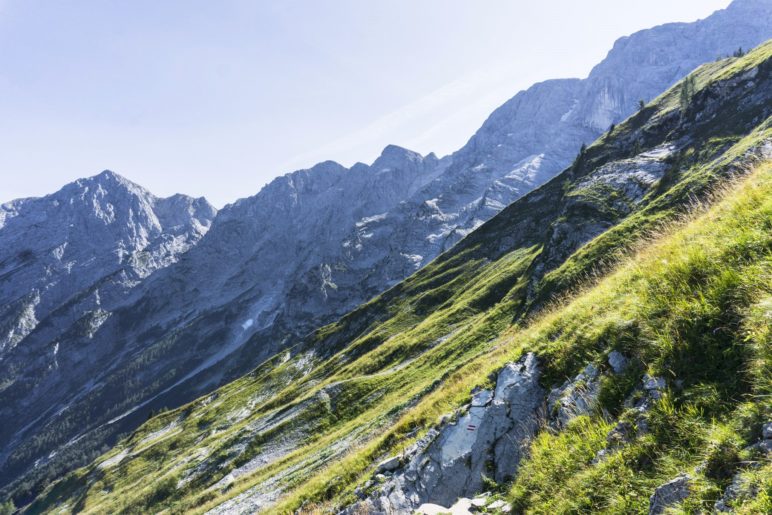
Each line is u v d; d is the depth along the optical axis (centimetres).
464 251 15500
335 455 4253
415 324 11894
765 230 753
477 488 1134
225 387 17138
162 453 12262
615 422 800
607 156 12288
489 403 1266
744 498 475
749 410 561
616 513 622
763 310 630
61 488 13825
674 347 766
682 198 4853
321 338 16438
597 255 4900
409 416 2066
